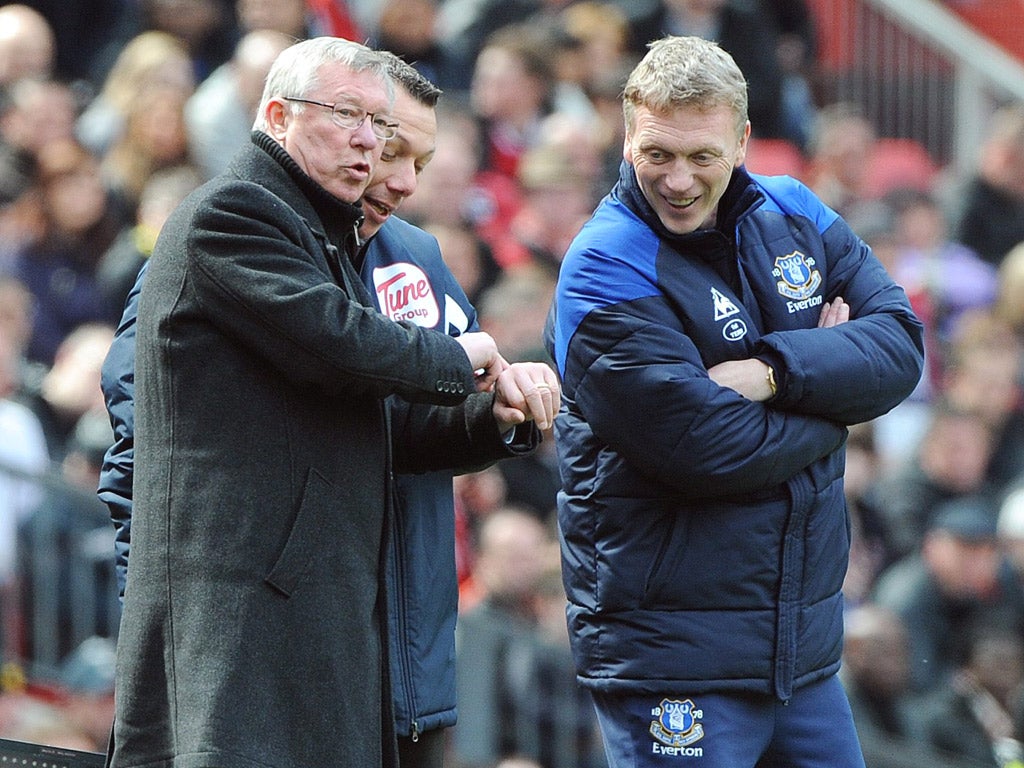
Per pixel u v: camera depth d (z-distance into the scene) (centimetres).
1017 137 4000
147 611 1345
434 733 1548
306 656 1338
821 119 4141
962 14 4253
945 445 3359
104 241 3183
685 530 1484
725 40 4003
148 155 3272
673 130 1442
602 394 1477
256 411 1345
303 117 1384
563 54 3722
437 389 1388
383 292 1552
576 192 3356
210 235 1333
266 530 1337
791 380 1468
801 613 1502
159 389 1354
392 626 1504
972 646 3053
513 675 2556
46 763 1528
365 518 1382
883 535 3303
